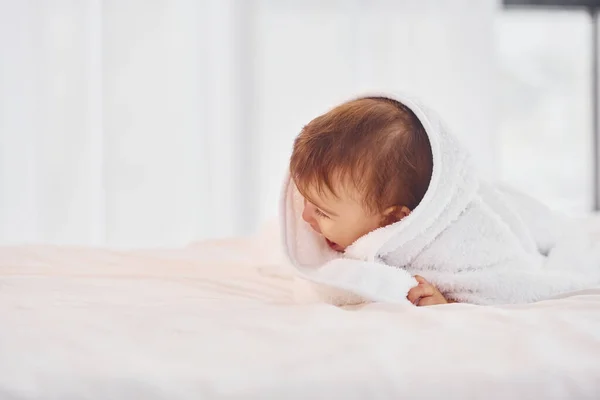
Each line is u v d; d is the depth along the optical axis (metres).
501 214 0.98
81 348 0.56
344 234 0.90
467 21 2.96
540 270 0.91
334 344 0.58
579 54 3.13
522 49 3.12
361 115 0.88
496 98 2.98
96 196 2.64
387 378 0.52
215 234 2.76
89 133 2.63
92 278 0.93
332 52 2.86
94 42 2.63
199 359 0.54
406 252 0.90
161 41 2.68
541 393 0.52
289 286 0.94
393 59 2.93
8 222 2.57
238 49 2.77
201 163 2.75
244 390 0.50
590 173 3.15
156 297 0.81
